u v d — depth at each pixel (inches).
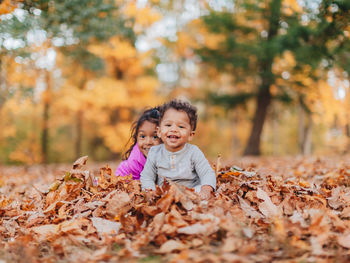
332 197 108.5
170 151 115.3
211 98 665.0
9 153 792.3
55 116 795.4
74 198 113.1
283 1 403.5
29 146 829.8
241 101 637.3
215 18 563.5
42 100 687.7
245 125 1102.4
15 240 85.0
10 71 355.9
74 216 98.0
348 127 644.7
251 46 534.9
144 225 87.0
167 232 76.9
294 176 176.7
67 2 241.0
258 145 611.5
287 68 539.2
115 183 117.0
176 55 743.7
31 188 181.9
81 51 442.6
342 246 72.3
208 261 64.3
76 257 73.0
